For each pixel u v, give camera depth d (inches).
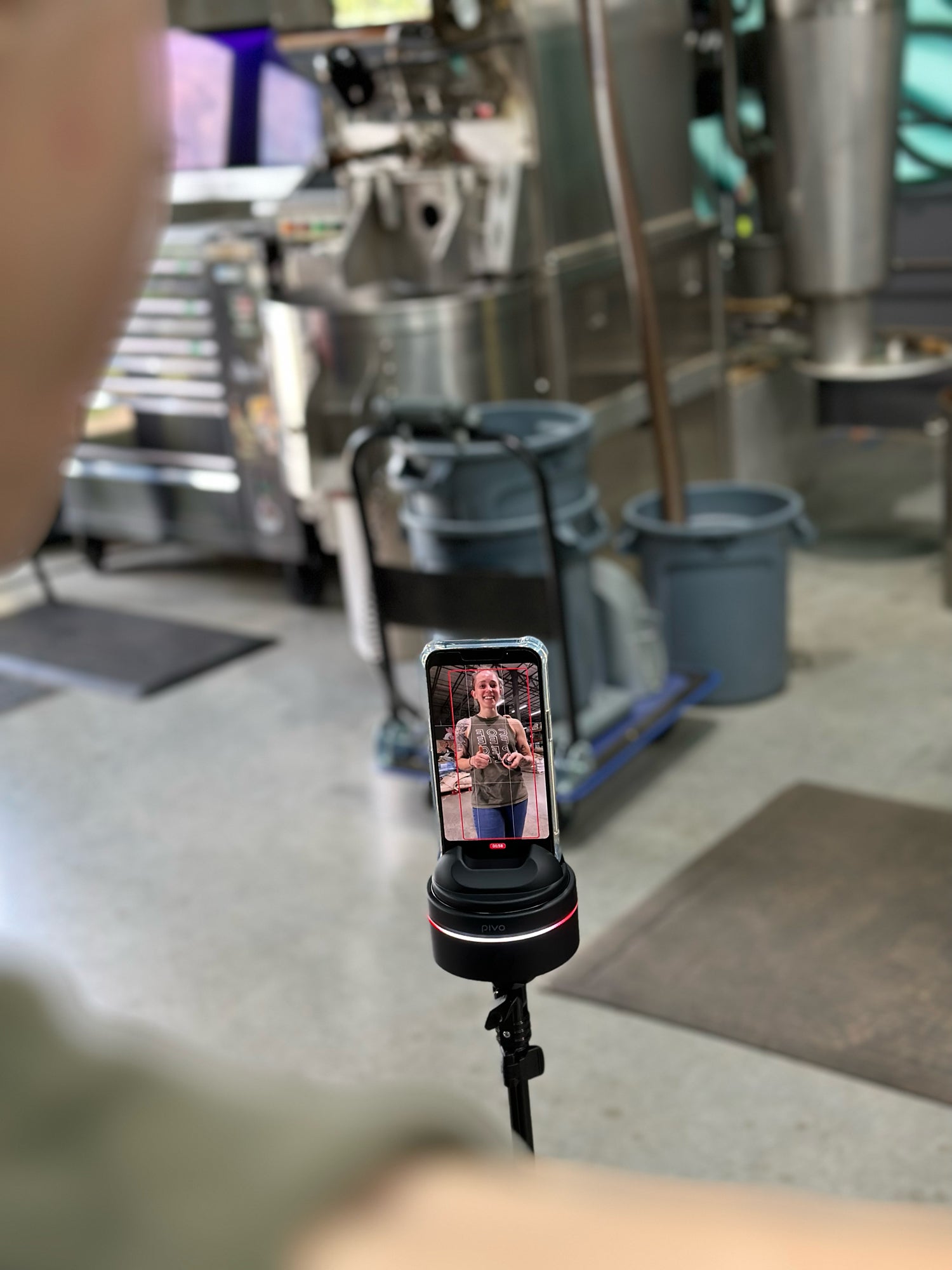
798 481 218.8
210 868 129.7
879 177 176.9
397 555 162.1
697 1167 86.9
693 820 129.0
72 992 6.0
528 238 160.1
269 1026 105.7
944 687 151.9
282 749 153.4
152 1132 5.3
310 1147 5.3
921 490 215.8
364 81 158.4
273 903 122.8
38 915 124.1
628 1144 89.5
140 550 232.1
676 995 103.3
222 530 201.9
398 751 140.3
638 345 178.9
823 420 248.7
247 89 211.2
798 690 154.2
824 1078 93.6
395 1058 100.7
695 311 192.5
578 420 138.2
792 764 138.0
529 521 127.9
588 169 169.0
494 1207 5.1
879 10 167.3
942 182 217.3
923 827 123.3
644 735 136.8
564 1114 92.9
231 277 186.2
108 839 136.9
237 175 215.0
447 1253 4.9
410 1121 5.4
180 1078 5.6
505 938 36.6
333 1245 5.0
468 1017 104.4
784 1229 5.1
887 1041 96.2
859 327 186.9
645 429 185.0
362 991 109.0
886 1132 88.3
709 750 142.4
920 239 221.9
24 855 135.3
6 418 5.0
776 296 196.7
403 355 151.6
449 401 122.3
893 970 103.7
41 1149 5.3
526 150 158.9
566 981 106.3
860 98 171.3
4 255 4.9
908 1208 5.4
